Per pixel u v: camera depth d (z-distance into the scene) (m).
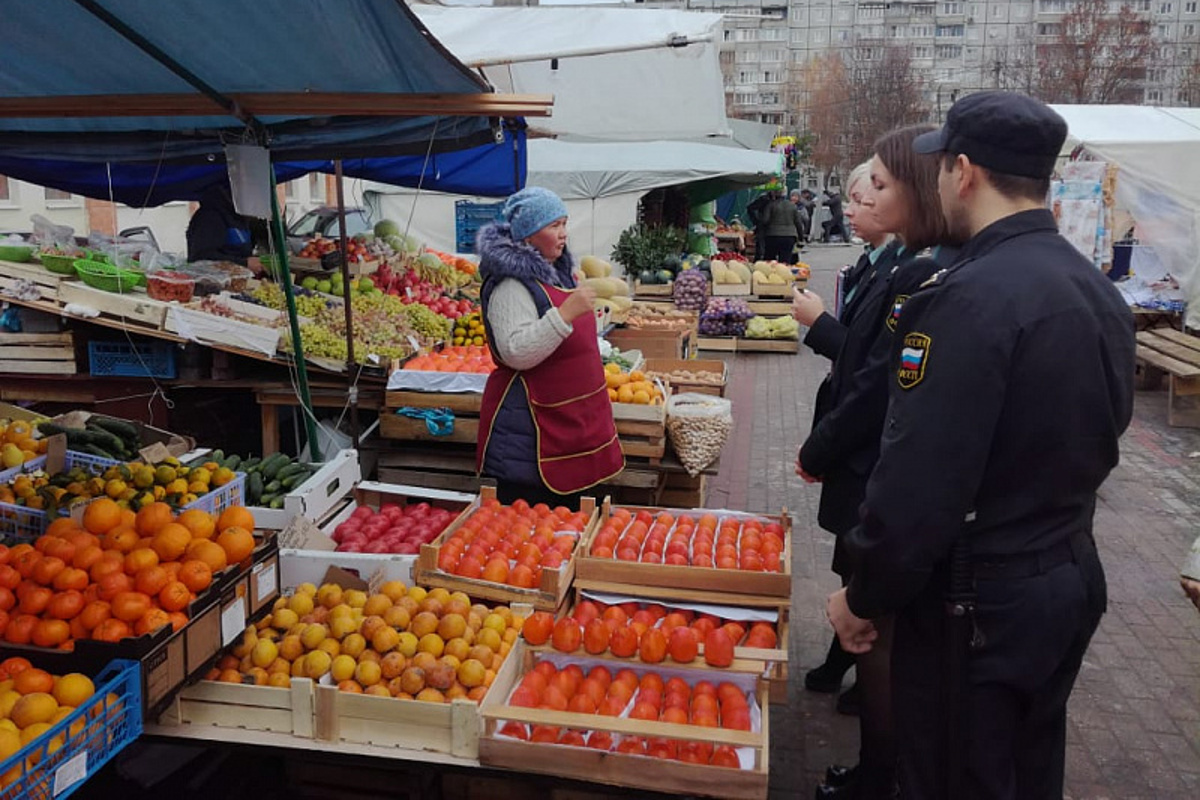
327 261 8.48
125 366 6.49
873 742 3.20
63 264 6.36
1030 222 2.27
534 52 6.77
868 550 2.21
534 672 3.24
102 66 3.99
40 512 3.79
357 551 4.13
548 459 4.68
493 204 12.86
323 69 3.81
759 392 11.16
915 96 67.44
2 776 2.38
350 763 3.07
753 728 3.02
